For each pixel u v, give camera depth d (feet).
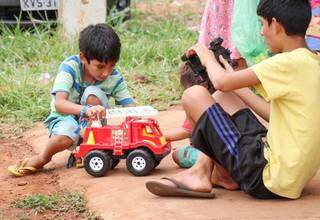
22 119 23.65
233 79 14.60
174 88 26.43
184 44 30.76
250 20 21.09
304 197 15.46
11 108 24.57
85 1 31.22
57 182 18.13
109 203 15.84
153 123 17.42
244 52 21.21
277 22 14.78
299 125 14.65
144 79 27.40
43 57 29.30
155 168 18.16
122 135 17.46
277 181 14.80
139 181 17.02
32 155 20.62
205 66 15.43
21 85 25.85
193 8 39.22
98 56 17.66
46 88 25.79
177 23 35.32
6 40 30.68
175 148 19.30
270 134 14.98
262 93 14.71
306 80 14.58
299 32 14.83
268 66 14.51
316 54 15.10
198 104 15.05
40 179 18.44
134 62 28.86
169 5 39.32
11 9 32.76
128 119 17.60
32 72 27.55
